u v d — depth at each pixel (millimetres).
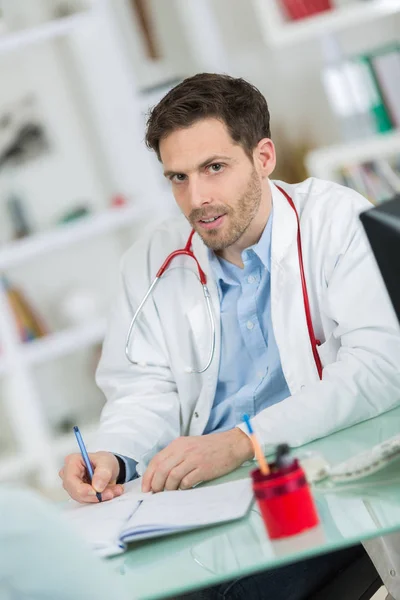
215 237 2172
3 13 4973
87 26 4805
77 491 1971
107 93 4879
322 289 2256
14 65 5074
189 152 2096
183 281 2404
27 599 1083
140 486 1994
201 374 2363
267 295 2305
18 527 1066
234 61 4969
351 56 4816
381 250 1421
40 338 4930
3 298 4855
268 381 2287
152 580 1435
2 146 5078
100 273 5168
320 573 2006
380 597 2963
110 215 4852
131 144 4891
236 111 2137
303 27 4633
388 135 4531
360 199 2336
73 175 5117
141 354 2443
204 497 1731
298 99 4906
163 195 4898
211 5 4938
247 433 1945
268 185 2318
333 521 1466
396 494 1522
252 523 1574
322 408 1994
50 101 5086
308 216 2303
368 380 2045
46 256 5125
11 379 4832
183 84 2139
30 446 4824
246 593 1961
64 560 1085
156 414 2350
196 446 1909
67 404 5152
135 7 5035
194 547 1532
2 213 5066
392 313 2125
